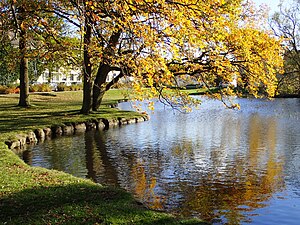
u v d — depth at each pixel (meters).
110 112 26.56
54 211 6.88
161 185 10.48
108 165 12.95
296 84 51.72
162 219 6.79
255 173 11.78
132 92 6.84
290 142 17.38
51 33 10.40
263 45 15.24
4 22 9.28
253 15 16.91
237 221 7.84
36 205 7.19
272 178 11.18
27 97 29.20
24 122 20.70
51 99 38.62
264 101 46.78
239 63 14.99
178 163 13.26
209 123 25.36
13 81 47.47
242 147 16.28
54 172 10.14
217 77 13.86
